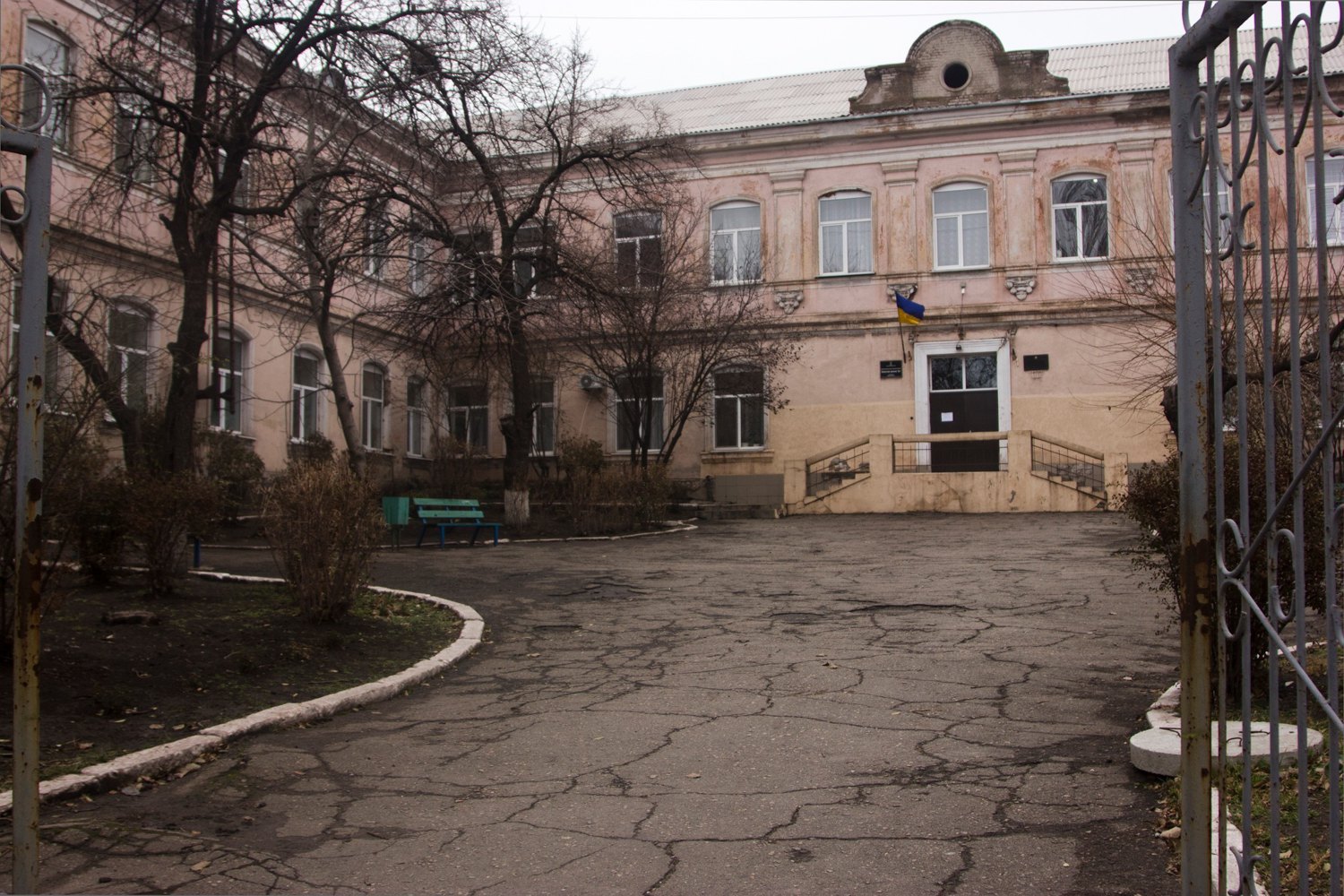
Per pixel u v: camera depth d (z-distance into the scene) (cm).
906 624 1009
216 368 1375
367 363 2817
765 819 498
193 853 464
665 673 831
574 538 1970
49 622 881
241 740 646
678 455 2942
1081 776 546
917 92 2883
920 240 2831
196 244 1284
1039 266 2744
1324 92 252
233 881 433
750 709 708
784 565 1496
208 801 536
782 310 2911
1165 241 1853
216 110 1272
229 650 856
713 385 2750
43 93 374
